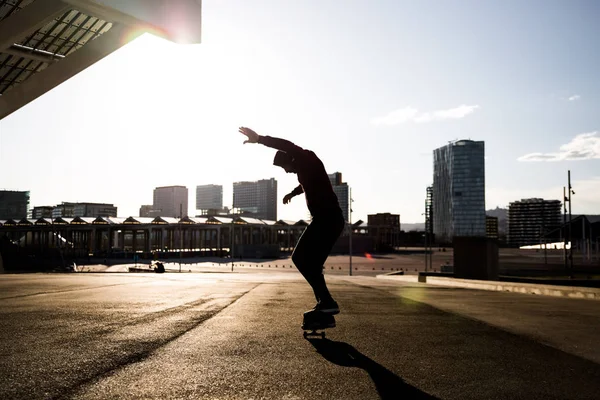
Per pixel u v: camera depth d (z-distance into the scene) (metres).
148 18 30.06
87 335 3.13
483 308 5.44
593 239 96.88
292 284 10.28
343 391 1.95
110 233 115.19
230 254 114.62
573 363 2.56
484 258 20.55
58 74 32.34
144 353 2.60
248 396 1.87
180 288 7.86
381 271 69.12
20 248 99.44
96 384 1.98
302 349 2.80
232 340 3.04
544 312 5.08
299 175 3.48
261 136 3.50
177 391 1.91
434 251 167.00
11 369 2.19
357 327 3.75
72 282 9.41
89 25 34.72
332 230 3.36
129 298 5.75
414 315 4.59
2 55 35.53
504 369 2.39
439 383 2.10
